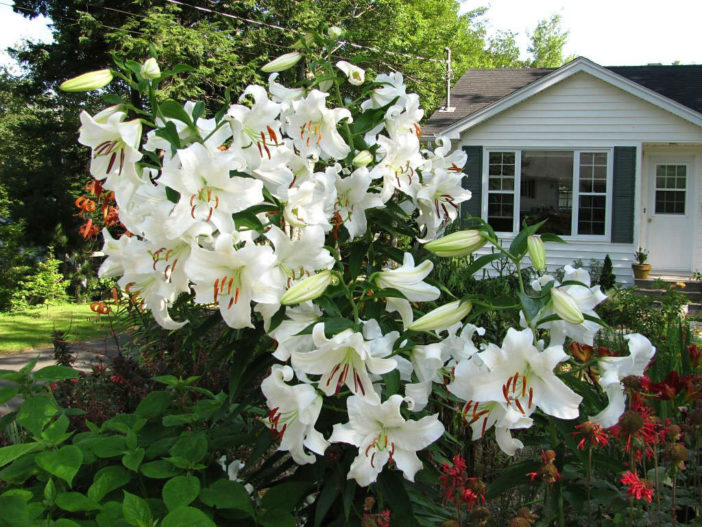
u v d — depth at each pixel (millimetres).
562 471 2084
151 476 1935
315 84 2428
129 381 3105
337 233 2260
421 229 2562
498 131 12250
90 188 1953
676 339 3994
